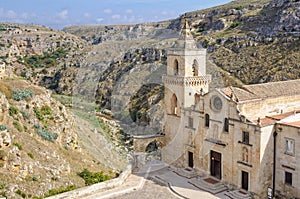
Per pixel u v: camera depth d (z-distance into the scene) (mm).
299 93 54656
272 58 126688
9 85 66938
